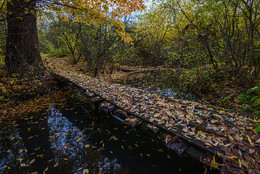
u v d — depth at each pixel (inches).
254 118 90.1
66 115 157.9
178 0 197.2
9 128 132.0
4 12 138.8
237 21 152.5
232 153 62.0
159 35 395.9
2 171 83.1
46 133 122.8
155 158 91.7
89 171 81.5
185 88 240.1
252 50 139.7
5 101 182.7
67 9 166.9
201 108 110.1
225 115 95.1
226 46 159.0
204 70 222.1
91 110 169.3
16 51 225.3
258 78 144.6
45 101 200.5
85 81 232.1
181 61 281.3
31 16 241.4
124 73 444.1
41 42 422.6
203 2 153.7
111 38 388.2
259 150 61.6
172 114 101.7
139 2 157.1
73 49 476.4
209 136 75.3
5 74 202.1
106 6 152.3
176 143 76.5
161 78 331.3
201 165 84.4
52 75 283.0
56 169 83.4
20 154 97.4
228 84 185.8
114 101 137.3
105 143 107.6
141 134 117.9
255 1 122.4
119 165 85.8
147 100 135.0
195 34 208.8
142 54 582.6
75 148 102.1
